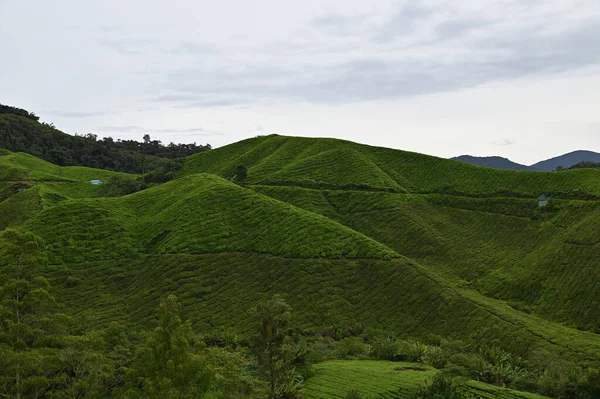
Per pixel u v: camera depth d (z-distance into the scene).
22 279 35.53
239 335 63.38
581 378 44.22
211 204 103.62
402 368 50.25
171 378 27.44
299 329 67.56
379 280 79.50
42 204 126.75
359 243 89.12
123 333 51.62
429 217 126.00
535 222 115.94
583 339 64.25
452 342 59.72
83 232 94.69
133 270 85.12
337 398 40.09
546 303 83.38
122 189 155.25
